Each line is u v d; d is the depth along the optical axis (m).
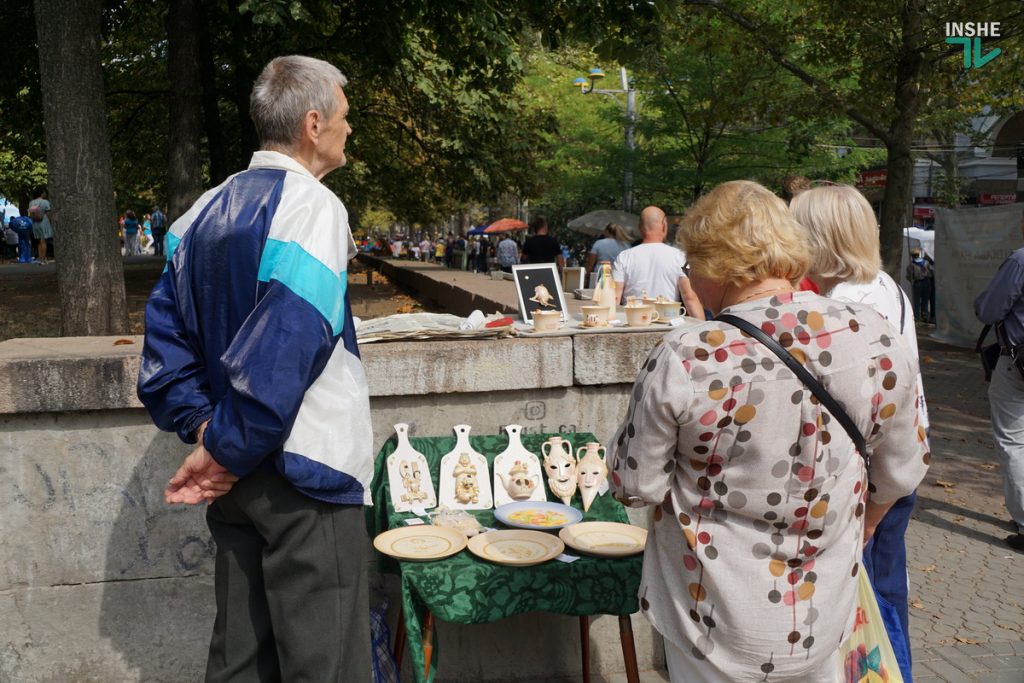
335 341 2.01
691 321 3.60
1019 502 5.03
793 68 13.11
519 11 9.50
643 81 16.83
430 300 10.79
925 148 22.88
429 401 3.23
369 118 16.55
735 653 1.82
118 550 3.06
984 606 4.27
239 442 1.88
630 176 17.98
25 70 12.97
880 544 2.90
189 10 9.17
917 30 11.70
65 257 6.47
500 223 37.44
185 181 9.34
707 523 1.84
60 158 6.39
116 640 3.10
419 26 12.70
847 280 2.60
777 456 1.77
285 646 2.05
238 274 1.99
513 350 3.22
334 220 2.04
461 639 3.28
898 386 1.83
